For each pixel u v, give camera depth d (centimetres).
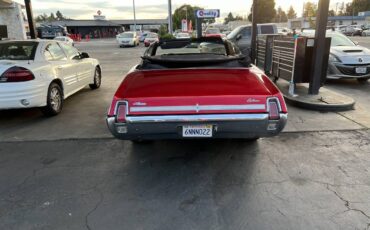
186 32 2947
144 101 324
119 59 1781
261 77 362
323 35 622
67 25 7625
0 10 1794
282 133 476
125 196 312
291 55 677
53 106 588
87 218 277
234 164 378
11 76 495
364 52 843
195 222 269
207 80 347
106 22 8031
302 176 344
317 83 658
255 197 305
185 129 326
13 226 268
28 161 400
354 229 255
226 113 321
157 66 409
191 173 358
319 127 499
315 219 269
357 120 532
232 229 259
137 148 435
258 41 988
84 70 760
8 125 546
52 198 311
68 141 466
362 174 347
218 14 1839
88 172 366
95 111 629
